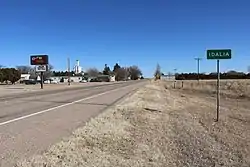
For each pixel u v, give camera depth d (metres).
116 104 23.17
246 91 58.88
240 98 46.81
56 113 17.33
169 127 14.56
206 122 17.02
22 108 20.00
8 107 20.61
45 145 9.13
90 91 45.81
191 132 13.79
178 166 8.73
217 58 15.32
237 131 14.95
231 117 20.16
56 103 24.17
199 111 22.44
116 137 10.95
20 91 46.88
